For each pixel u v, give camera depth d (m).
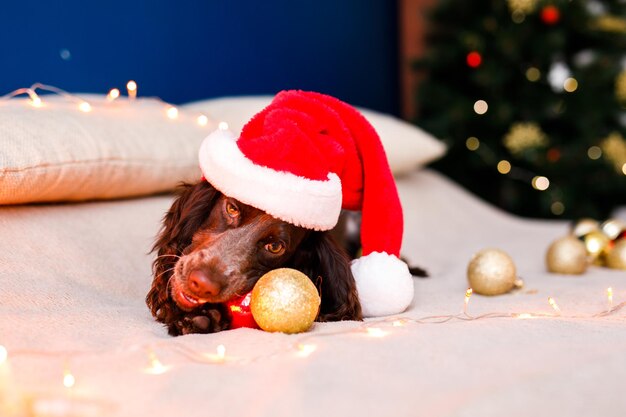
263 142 0.86
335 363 0.69
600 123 2.20
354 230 1.32
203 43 1.82
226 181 0.87
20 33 1.44
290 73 2.10
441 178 2.06
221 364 0.71
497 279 1.08
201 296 0.85
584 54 2.31
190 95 1.79
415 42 2.51
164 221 0.98
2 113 1.08
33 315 0.86
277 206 0.86
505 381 0.64
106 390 0.64
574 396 0.62
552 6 2.07
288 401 0.61
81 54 1.54
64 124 1.13
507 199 2.31
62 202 1.16
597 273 1.31
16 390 0.64
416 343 0.75
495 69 2.09
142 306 1.00
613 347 0.74
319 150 0.90
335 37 2.27
